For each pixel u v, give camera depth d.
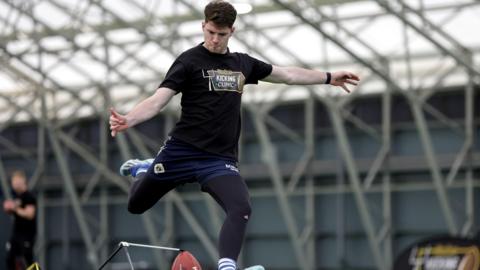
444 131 56.97
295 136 60.34
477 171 56.34
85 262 67.50
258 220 62.56
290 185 60.53
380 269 55.44
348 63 56.41
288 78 15.97
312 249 60.41
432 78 55.19
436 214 57.34
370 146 58.78
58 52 58.12
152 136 64.06
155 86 59.88
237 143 15.41
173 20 54.44
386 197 58.53
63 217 67.88
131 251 66.00
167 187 15.47
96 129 65.81
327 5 53.34
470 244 36.72
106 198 66.69
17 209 36.53
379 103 57.97
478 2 49.94
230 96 15.06
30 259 36.81
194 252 64.06
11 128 68.50
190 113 15.03
